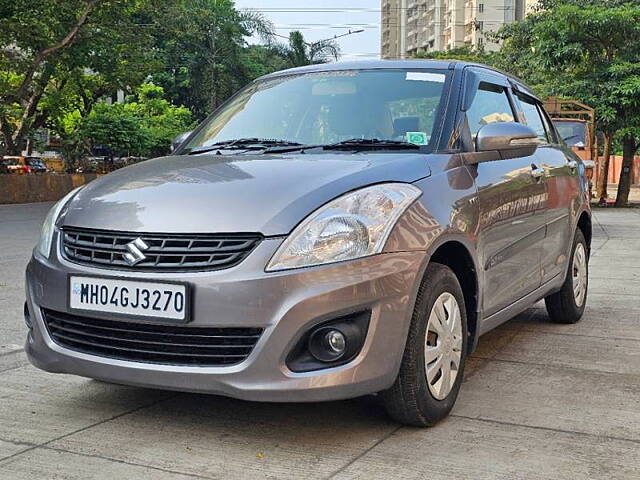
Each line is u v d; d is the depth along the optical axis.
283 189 3.14
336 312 2.93
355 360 2.99
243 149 4.01
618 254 10.31
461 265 3.67
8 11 22.44
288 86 4.54
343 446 3.14
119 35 25.56
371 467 2.93
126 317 3.05
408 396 3.21
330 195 3.11
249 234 2.98
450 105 4.01
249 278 2.91
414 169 3.44
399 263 3.08
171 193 3.23
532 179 4.53
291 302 2.90
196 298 2.94
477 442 3.21
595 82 21.11
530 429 3.38
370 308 3.01
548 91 22.11
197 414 3.52
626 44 21.53
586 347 4.94
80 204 3.41
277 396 2.92
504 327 5.54
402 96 4.12
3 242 11.16
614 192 34.00
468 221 3.57
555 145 5.52
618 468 2.96
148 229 3.08
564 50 21.44
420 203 3.28
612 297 6.84
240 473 2.87
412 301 3.12
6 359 4.50
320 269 2.94
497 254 3.97
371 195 3.15
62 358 3.26
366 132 3.97
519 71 30.39
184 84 48.00
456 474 2.87
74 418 3.48
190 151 4.22
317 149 3.84
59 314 3.29
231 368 2.96
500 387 4.03
